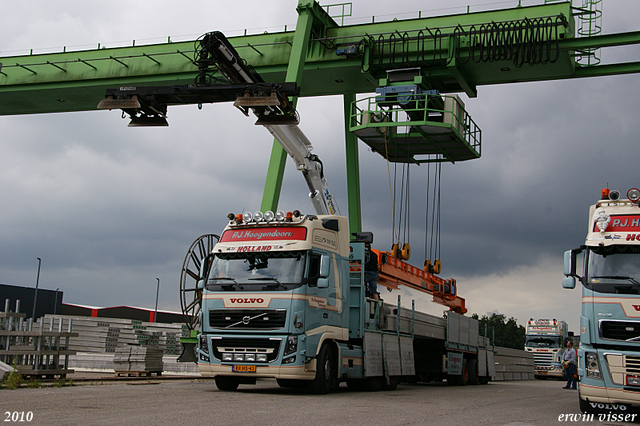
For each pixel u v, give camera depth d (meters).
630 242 9.48
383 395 12.50
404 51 20.53
